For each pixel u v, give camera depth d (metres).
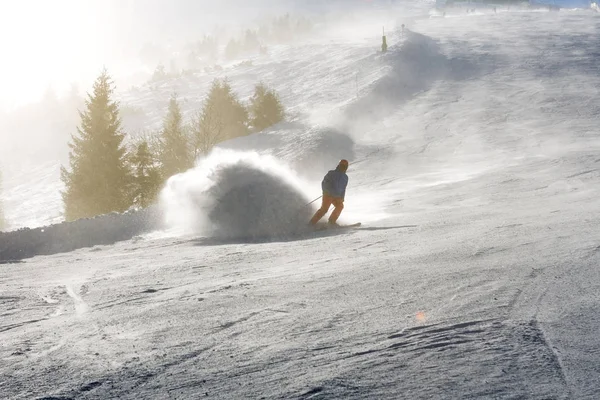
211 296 6.39
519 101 44.62
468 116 40.72
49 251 13.07
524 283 5.88
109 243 13.71
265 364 3.86
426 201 17.70
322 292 6.17
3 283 8.58
